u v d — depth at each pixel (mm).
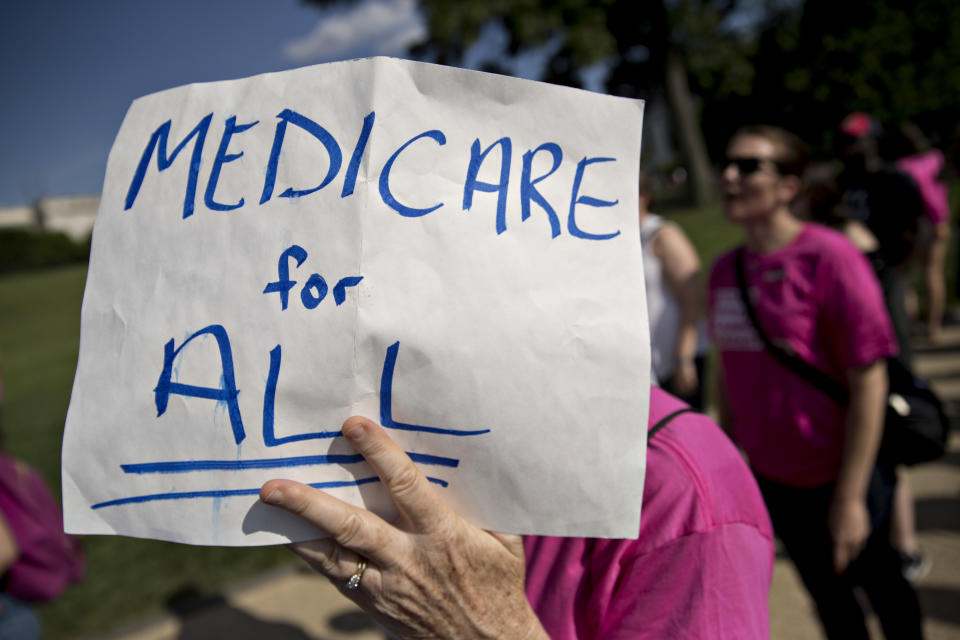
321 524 756
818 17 25641
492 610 835
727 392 2150
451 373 779
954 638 2447
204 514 807
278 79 847
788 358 1924
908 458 2006
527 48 18062
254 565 3609
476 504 809
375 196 786
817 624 2633
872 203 3432
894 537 2797
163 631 3064
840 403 1891
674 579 858
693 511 868
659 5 20781
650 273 2961
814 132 26156
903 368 2072
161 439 823
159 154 883
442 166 802
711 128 28500
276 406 792
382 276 779
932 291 5898
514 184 812
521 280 792
